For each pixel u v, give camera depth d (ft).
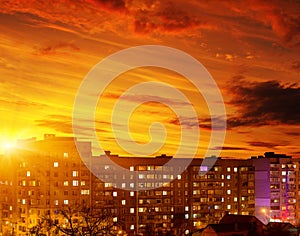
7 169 530.68
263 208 605.31
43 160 509.76
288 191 622.95
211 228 377.09
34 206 508.12
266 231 400.88
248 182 585.63
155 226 529.04
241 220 412.77
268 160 611.88
